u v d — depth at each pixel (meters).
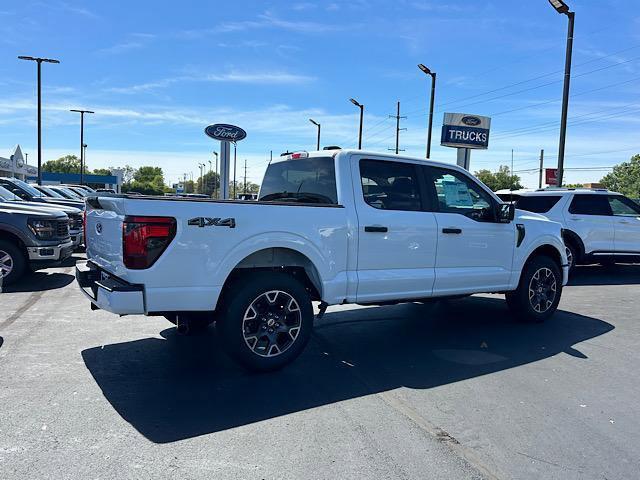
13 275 8.75
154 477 2.97
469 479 3.03
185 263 4.32
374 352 5.56
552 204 11.27
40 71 32.50
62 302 7.66
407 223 5.57
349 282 5.18
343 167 5.33
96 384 4.41
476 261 6.22
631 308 8.05
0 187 11.78
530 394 4.39
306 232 4.89
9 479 2.90
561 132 17.12
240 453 3.28
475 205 6.36
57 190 21.38
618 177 79.56
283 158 6.17
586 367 5.12
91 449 3.28
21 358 5.05
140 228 4.17
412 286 5.66
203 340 5.80
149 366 4.92
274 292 4.73
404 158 5.78
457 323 6.95
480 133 22.28
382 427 3.70
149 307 4.21
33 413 3.80
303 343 4.93
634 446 3.49
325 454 3.29
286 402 4.12
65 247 9.37
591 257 11.21
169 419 3.76
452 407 4.09
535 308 6.93
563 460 3.28
